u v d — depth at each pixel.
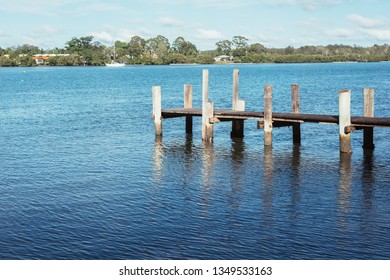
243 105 29.58
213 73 136.25
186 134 31.64
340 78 99.81
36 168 22.95
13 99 59.88
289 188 19.45
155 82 96.44
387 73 120.12
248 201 17.92
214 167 22.94
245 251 13.98
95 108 48.28
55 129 34.78
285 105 48.56
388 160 23.64
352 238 14.70
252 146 27.52
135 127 35.31
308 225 15.64
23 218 16.38
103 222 16.00
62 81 102.50
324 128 32.62
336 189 19.28
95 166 23.33
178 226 15.62
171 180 20.80
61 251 14.08
